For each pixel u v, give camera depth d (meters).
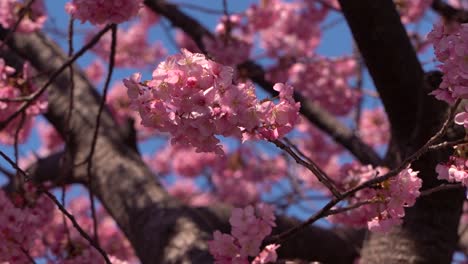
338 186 3.93
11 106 4.04
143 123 2.38
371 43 3.67
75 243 4.05
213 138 2.41
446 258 4.02
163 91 2.34
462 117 2.38
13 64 5.12
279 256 4.90
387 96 3.89
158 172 9.74
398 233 4.03
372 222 2.78
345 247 5.05
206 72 2.34
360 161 5.20
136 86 2.40
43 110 4.07
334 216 3.53
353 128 5.49
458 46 2.27
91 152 3.82
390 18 3.61
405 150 4.03
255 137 2.45
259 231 2.81
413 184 2.71
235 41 5.46
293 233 2.83
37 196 4.11
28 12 4.73
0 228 3.46
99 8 3.25
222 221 4.69
